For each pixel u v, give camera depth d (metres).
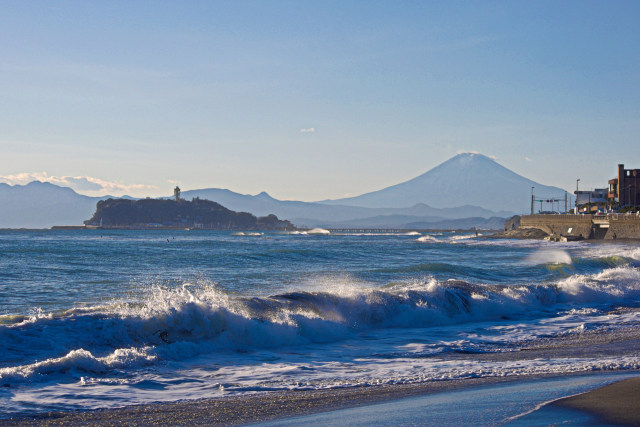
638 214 109.12
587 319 20.55
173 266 41.25
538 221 140.50
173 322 14.21
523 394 9.65
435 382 11.07
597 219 116.75
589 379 10.77
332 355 14.14
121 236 162.62
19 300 22.03
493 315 21.39
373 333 17.52
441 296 21.16
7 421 8.48
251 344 14.80
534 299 23.89
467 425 7.95
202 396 10.13
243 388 10.69
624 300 25.41
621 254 60.81
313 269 39.22
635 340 16.11
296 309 17.45
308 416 8.78
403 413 8.75
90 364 11.52
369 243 107.25
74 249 65.25
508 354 14.35
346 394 10.23
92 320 13.71
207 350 13.74
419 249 78.00
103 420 8.69
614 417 8.11
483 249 79.81
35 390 10.08
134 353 12.45
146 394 10.21
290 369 12.40
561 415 8.24
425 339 16.66
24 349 12.05
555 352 14.47
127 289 26.23
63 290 25.55
